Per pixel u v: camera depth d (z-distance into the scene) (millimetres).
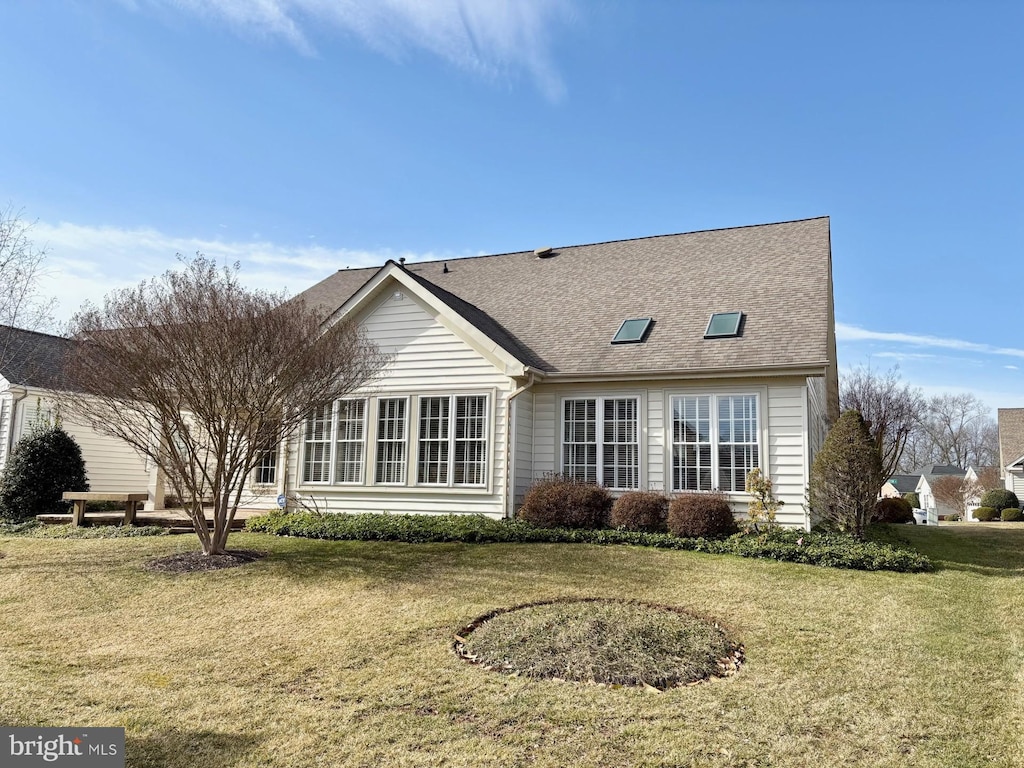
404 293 14586
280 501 14914
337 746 4387
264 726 4688
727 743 4422
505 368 13414
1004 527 20703
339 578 9070
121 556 10656
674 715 4867
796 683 5461
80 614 7574
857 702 5070
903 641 6484
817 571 9516
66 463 15922
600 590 8352
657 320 14602
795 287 14273
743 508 12367
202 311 9477
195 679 5586
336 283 21312
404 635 6703
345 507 14508
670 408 13227
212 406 9766
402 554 10594
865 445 11461
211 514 15375
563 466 13930
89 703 5078
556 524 12297
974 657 6043
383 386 14492
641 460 13289
